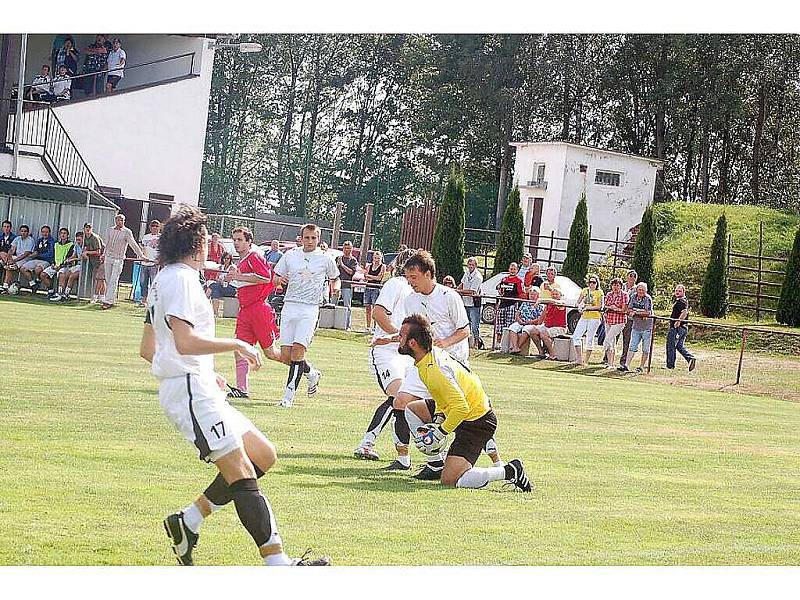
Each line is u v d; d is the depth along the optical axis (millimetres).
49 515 7891
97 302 31156
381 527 8305
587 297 27547
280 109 78312
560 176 52188
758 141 70375
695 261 46406
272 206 79562
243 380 15617
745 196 74750
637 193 54000
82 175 43812
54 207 34625
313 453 11508
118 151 46250
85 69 47094
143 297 31953
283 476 10094
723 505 10250
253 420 13492
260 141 78938
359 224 76688
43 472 9328
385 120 77562
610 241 48906
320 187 78188
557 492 10305
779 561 8164
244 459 6539
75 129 45406
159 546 7293
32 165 40844
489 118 67938
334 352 24781
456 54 68750
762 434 16609
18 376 15648
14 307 28391
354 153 78062
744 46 66688
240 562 7070
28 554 6926
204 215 6742
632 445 14117
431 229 45938
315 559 6871
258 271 15016
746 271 45625
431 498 9531
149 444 10984
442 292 11469
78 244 31547
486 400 10336
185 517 6609
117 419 12414
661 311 41562
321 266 15047
